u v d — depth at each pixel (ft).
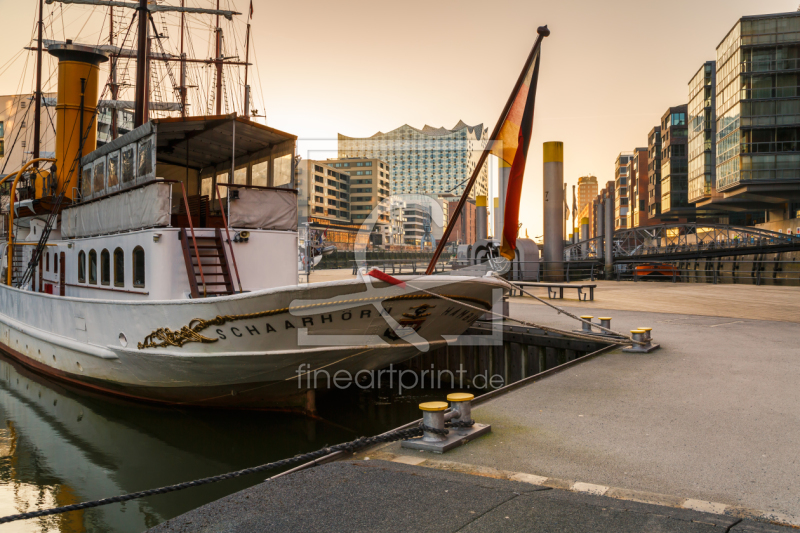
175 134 36.11
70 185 49.60
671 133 338.95
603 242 126.00
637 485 13.09
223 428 34.91
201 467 28.73
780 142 217.15
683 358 29.63
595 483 13.17
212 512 11.35
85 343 38.19
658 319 47.09
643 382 24.21
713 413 19.34
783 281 91.97
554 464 14.46
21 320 50.06
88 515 23.27
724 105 239.71
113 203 36.42
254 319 28.30
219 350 29.96
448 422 16.93
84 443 32.40
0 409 39.42
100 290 38.09
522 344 40.96
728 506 11.80
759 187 221.87
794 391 22.45
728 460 14.80
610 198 119.24
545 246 101.91
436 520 10.73
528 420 18.58
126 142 34.91
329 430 33.60
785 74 216.33
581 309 55.98
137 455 30.45
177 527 10.73
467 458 14.87
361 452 15.38
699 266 122.21
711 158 270.26
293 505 11.57
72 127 50.83
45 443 32.45
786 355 30.40
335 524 10.66
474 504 11.46
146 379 34.58
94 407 39.88
